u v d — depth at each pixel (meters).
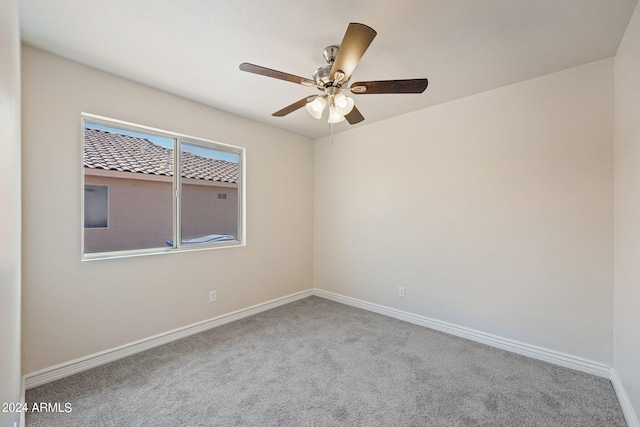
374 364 2.24
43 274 1.97
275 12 1.61
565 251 2.20
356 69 2.20
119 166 2.43
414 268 3.09
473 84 2.45
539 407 1.75
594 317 2.09
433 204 2.93
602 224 2.05
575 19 1.64
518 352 2.40
